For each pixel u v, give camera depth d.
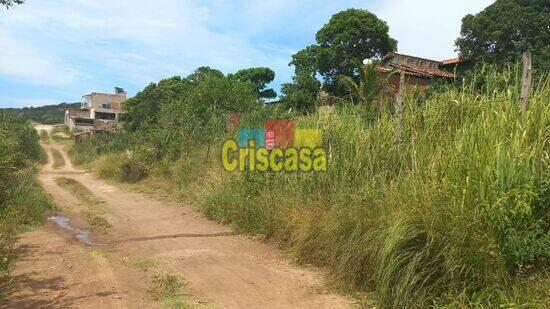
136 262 6.45
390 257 4.53
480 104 6.09
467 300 4.00
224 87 18.75
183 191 12.63
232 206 9.09
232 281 5.64
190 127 16.78
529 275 3.98
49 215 10.66
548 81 5.29
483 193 4.26
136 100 37.12
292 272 6.03
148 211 10.98
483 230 4.16
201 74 32.94
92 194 14.36
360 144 7.51
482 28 18.88
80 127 72.31
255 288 5.39
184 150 16.03
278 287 5.42
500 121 4.90
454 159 4.86
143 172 17.22
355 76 26.42
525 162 4.31
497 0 19.30
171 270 6.07
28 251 7.00
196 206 10.87
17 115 32.16
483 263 4.06
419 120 6.88
